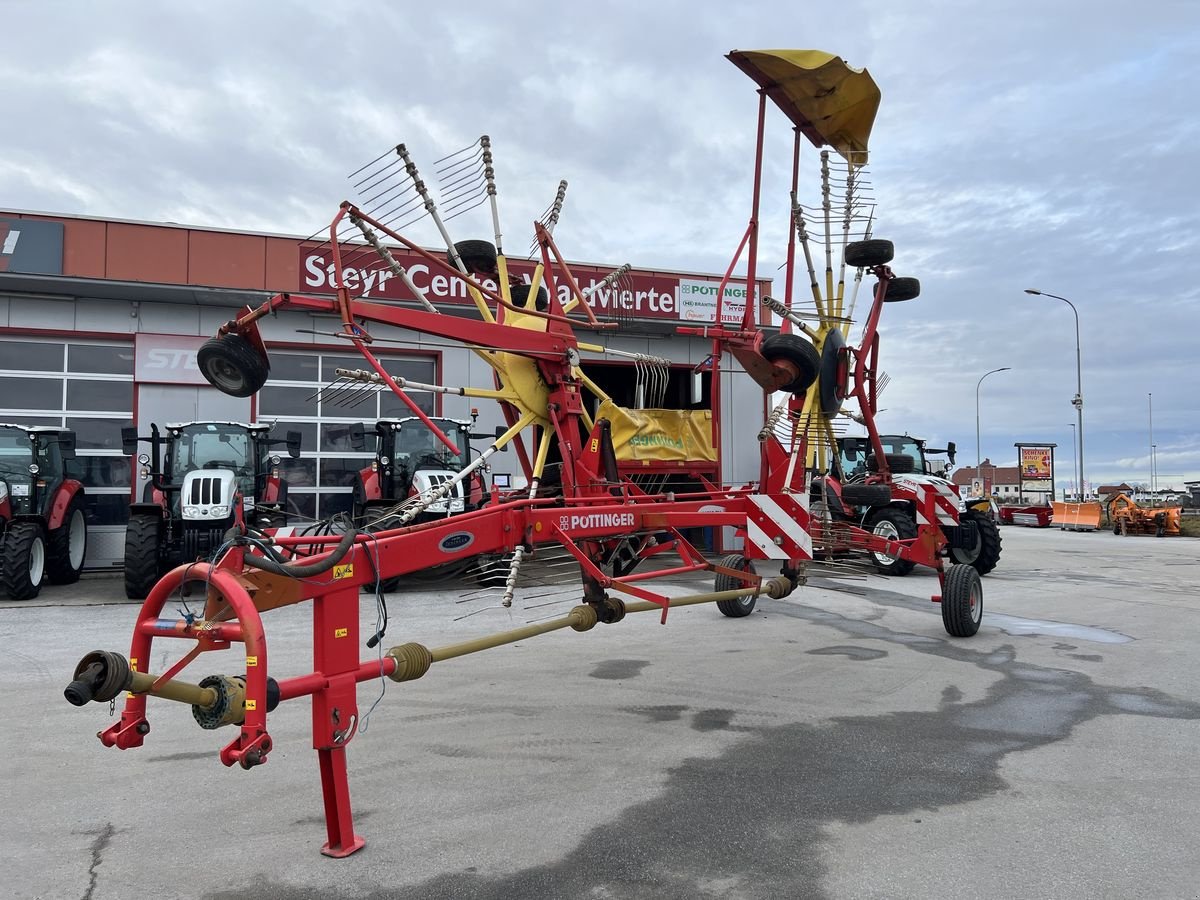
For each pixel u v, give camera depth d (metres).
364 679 3.27
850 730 4.66
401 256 13.72
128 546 9.38
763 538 5.84
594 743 4.41
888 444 14.59
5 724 4.72
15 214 12.34
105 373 12.93
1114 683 5.73
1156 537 23.30
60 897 2.80
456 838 3.26
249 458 10.51
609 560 5.89
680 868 3.01
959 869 3.01
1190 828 3.38
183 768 4.04
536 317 5.86
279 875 2.96
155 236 12.92
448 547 3.85
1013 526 29.97
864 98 6.02
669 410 14.58
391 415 14.03
